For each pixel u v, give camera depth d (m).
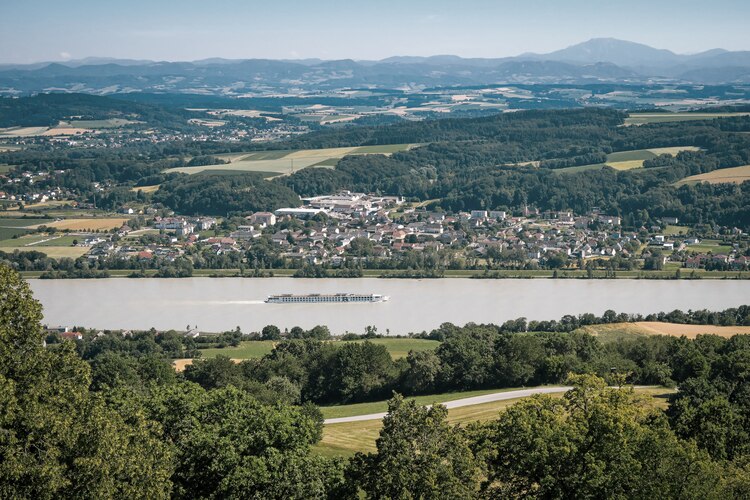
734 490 126.12
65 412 112.50
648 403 152.75
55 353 126.56
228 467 128.50
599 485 120.25
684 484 123.56
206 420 148.75
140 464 116.12
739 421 158.25
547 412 133.75
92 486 107.25
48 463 103.31
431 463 119.94
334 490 127.31
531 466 123.94
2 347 113.12
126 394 155.00
